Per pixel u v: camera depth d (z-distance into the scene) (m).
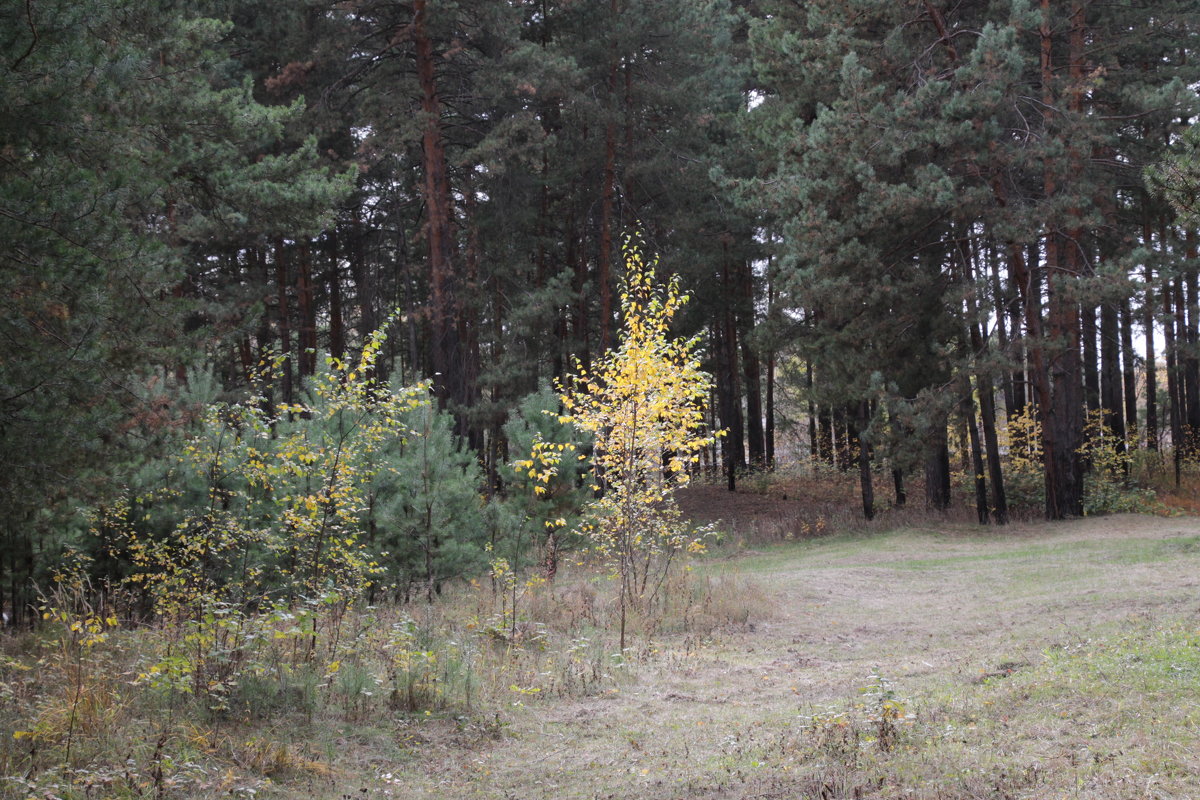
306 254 29.81
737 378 37.78
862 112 21.52
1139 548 17.19
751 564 21.08
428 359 31.02
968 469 32.62
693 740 7.10
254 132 14.12
